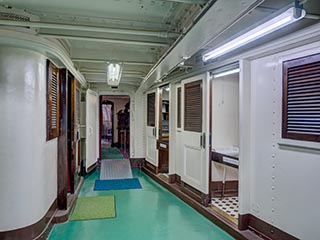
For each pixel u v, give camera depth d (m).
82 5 2.53
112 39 3.02
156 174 6.55
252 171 3.26
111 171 7.38
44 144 3.22
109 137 15.30
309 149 2.49
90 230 3.55
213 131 4.80
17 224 2.88
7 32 2.60
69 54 4.19
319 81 2.39
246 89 3.27
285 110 2.75
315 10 2.07
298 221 2.60
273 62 2.93
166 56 3.23
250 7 1.72
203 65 4.11
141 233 3.46
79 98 6.23
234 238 3.29
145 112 7.84
